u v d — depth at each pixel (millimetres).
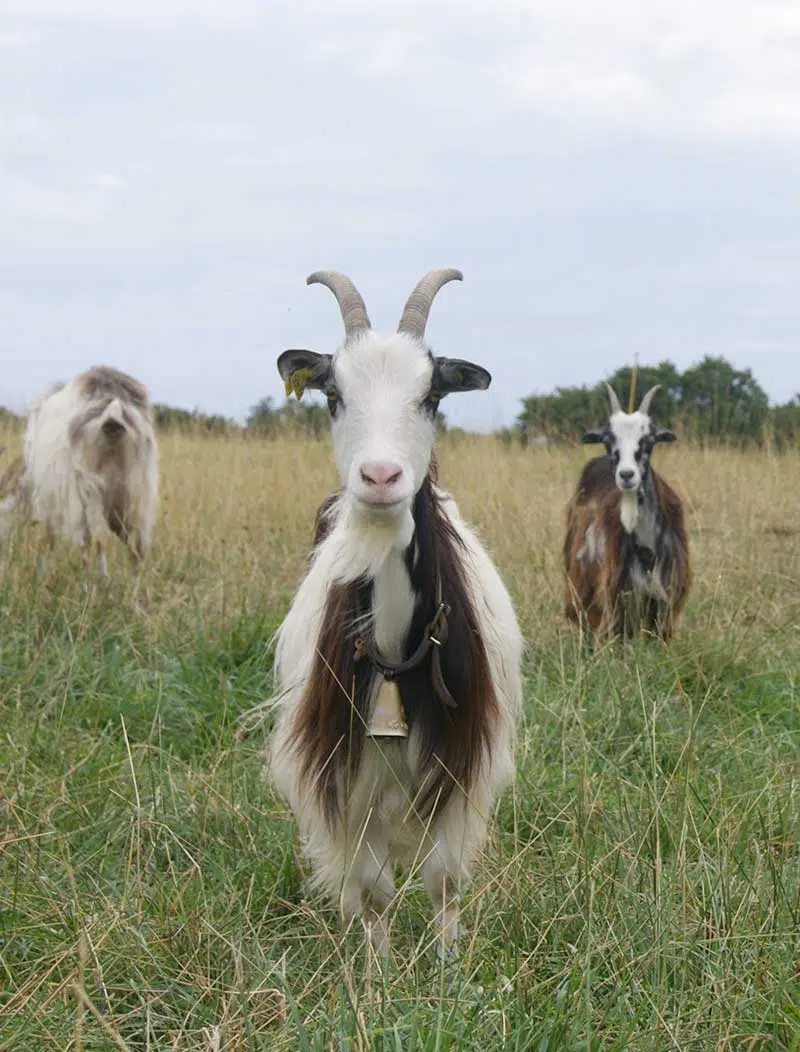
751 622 7641
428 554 3887
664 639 7637
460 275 4344
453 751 3982
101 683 6352
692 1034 3109
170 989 3459
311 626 4270
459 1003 3172
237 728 5980
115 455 8742
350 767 3984
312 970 3811
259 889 4371
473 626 4055
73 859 4367
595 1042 3047
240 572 7992
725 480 12180
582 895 3838
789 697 6355
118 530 9000
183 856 4555
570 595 8055
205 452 13352
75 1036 3035
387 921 4125
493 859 4344
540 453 14406
